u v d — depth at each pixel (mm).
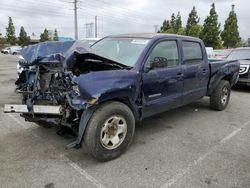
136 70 3783
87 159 3584
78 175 3168
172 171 3328
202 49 5465
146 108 4031
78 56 3559
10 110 3637
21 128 4691
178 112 6117
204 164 3535
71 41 3811
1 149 3812
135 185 3000
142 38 4379
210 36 35812
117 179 3109
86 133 3342
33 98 3580
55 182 3006
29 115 3809
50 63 3408
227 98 6473
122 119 3623
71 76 3293
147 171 3311
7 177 3070
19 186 2902
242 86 10070
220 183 3078
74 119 3482
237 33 37750
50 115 3596
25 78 3941
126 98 3668
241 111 6402
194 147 4094
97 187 2939
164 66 4062
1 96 7195
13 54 46469
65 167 3348
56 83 3443
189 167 3441
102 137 3432
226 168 3439
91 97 3098
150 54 4066
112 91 3314
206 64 5523
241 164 3561
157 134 4625
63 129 3883
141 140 4320
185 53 4902
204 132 4805
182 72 4695
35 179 3049
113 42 4621
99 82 3250
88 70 3896
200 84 5402
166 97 4406
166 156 3744
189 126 5125
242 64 8938
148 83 3949
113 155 3574
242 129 5039
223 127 5125
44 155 3660
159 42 4285
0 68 16672
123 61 4027
